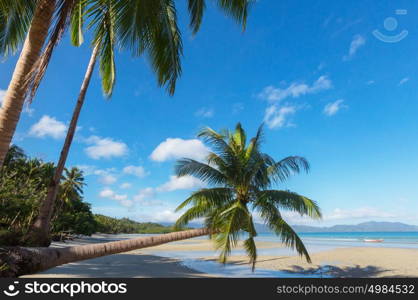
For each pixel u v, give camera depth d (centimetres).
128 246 968
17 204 1906
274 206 1219
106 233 9519
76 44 1259
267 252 2539
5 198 1955
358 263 1784
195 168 1305
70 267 1208
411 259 1995
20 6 672
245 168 1302
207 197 1265
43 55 495
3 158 525
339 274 1375
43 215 1370
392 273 1418
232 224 1112
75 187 4381
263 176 1309
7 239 1227
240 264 1700
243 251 2470
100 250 916
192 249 2864
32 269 814
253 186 1312
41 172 3588
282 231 1184
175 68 725
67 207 4244
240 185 1298
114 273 1134
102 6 612
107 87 1215
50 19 575
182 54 788
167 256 2127
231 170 1291
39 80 488
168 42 701
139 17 582
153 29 626
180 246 3394
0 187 1997
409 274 1387
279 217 1198
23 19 728
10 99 538
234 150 1374
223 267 1557
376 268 1585
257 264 1694
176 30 800
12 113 537
